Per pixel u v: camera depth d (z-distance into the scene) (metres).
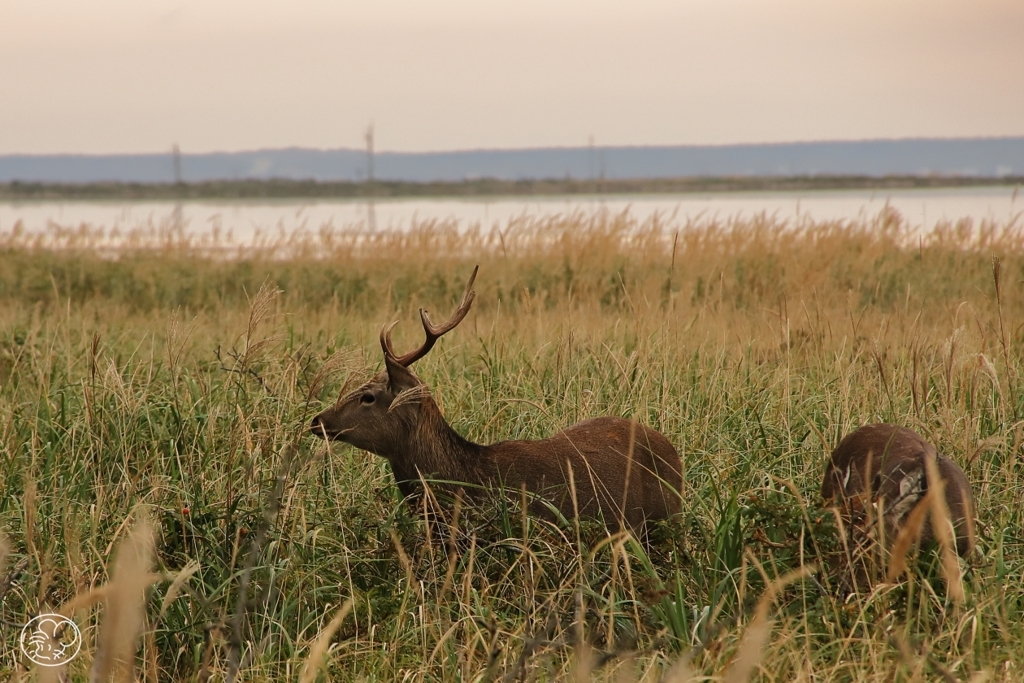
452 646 16.08
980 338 30.75
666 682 13.27
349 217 159.88
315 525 19.41
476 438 24.14
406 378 19.69
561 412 24.88
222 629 16.16
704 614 15.92
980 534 18.94
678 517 19.48
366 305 49.12
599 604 16.98
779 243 60.91
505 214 158.88
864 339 31.58
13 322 37.81
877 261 58.06
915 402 23.98
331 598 18.30
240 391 25.02
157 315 44.34
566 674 14.81
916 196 198.62
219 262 66.38
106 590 10.61
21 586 17.45
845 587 17.19
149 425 23.23
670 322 32.16
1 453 21.61
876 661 15.07
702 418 25.30
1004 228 64.25
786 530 17.73
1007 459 22.50
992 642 16.17
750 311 42.59
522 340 31.45
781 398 26.78
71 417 24.14
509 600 18.28
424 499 18.44
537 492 19.52
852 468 19.39
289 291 53.56
